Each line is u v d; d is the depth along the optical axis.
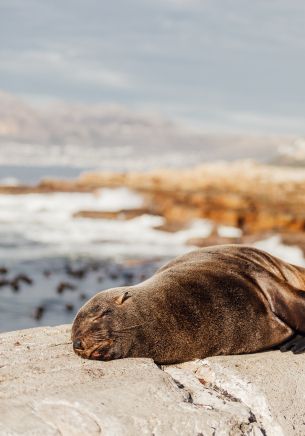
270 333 2.76
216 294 2.71
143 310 2.62
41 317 7.02
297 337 2.80
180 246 12.94
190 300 2.68
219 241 12.73
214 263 2.82
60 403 2.26
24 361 2.55
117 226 15.68
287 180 24.03
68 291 8.48
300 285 2.94
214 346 2.69
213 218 14.94
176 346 2.64
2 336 2.80
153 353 2.62
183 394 2.40
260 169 29.38
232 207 15.70
